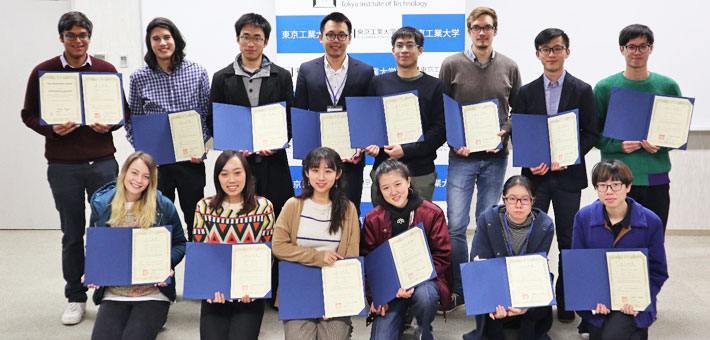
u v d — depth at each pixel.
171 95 3.09
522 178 2.50
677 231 4.56
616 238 2.46
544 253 2.38
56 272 3.76
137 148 2.97
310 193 2.50
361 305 2.33
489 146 2.97
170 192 3.12
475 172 3.16
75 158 2.92
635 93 2.87
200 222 2.56
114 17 4.41
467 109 3.02
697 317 3.02
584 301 2.35
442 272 2.56
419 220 2.56
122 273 2.40
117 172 3.08
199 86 3.16
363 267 2.39
